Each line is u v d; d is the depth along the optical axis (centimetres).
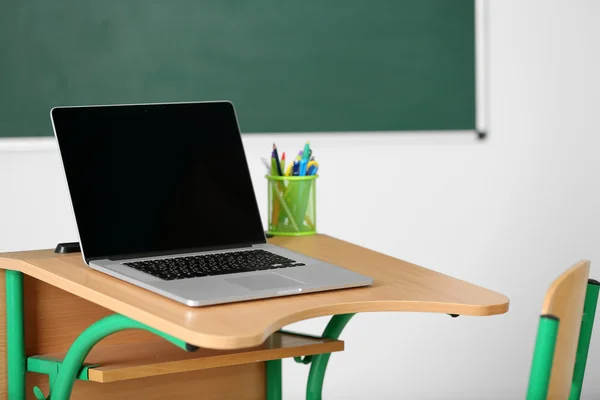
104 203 172
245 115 318
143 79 304
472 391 361
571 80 365
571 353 131
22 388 181
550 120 363
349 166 335
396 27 336
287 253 179
